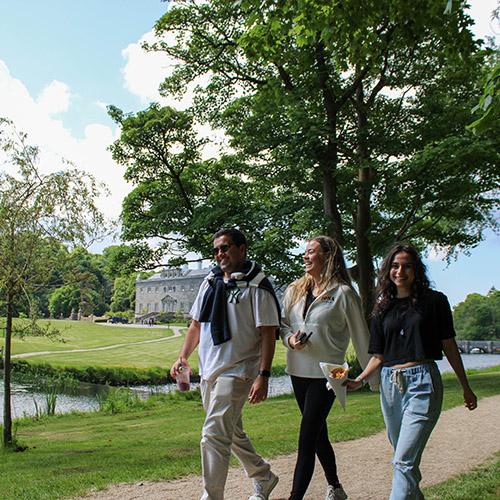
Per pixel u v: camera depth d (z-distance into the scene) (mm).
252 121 20141
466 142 17500
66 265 10844
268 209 21562
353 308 4367
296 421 11391
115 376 34906
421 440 3637
